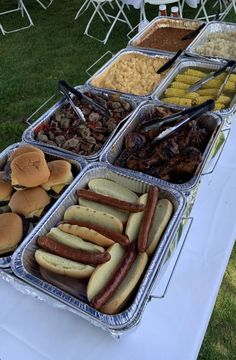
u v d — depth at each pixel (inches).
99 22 190.1
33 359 39.5
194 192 52.5
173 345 40.7
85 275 41.0
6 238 44.8
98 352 39.9
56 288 40.2
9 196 51.1
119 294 38.8
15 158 50.8
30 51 172.2
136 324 37.2
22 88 146.7
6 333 41.6
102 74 81.5
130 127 63.4
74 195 50.5
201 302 44.3
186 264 48.4
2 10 214.1
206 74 81.7
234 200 57.3
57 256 42.7
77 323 41.9
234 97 72.4
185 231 51.6
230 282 81.0
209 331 73.0
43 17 201.9
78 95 67.3
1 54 172.4
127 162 57.2
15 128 125.2
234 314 75.6
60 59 163.9
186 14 189.0
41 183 50.4
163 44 98.4
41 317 42.6
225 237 52.1
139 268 41.2
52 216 47.2
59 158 57.3
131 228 45.0
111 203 48.3
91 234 43.6
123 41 173.0
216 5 191.3
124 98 71.2
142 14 161.2
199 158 54.6
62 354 39.8
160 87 74.8
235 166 63.3
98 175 54.0
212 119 62.2
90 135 62.4
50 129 64.4
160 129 60.6
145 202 48.3
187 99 73.0
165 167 55.1
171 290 45.3
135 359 39.4
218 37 99.4
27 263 43.1
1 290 45.3
